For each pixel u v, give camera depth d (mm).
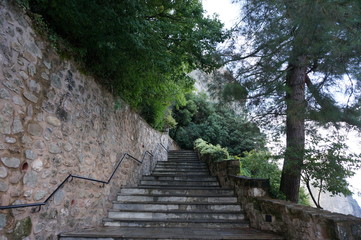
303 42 2977
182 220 3609
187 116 12875
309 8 2467
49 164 2359
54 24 2504
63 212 2611
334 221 1980
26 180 2029
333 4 2357
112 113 4082
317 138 3426
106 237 2773
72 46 2744
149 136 6961
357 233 1926
